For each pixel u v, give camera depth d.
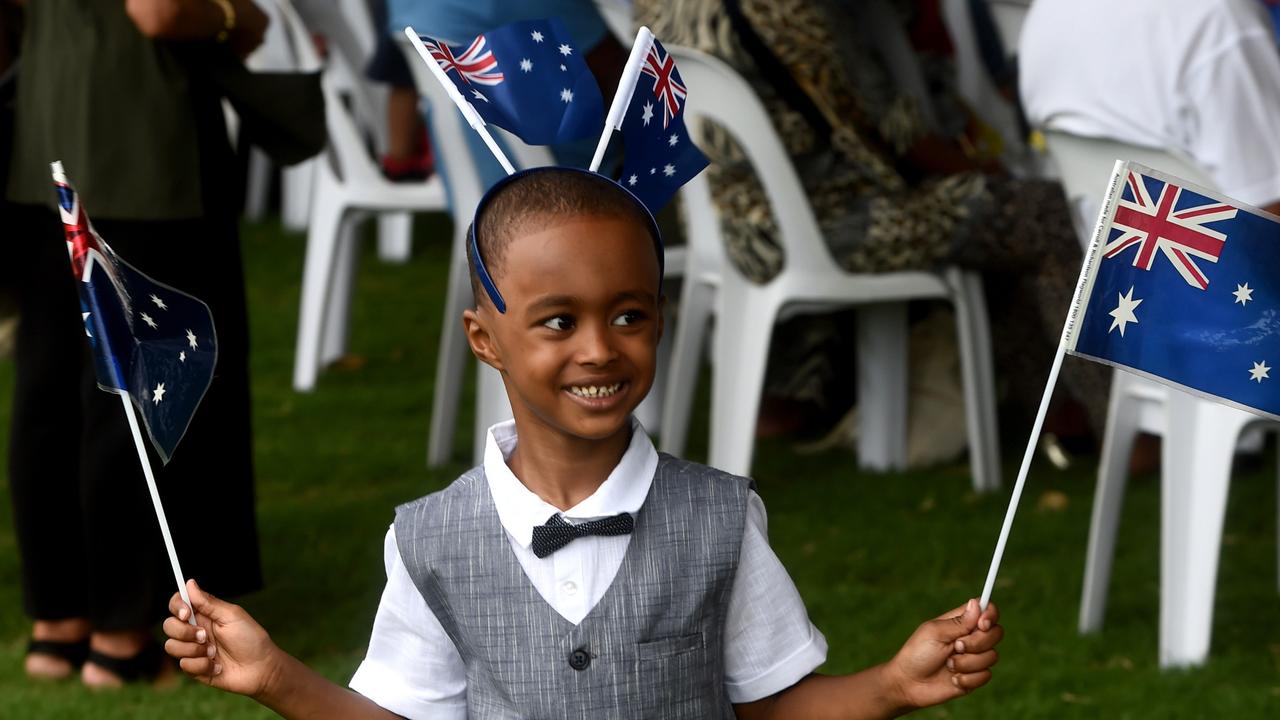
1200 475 4.55
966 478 6.61
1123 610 5.13
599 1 6.38
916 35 6.79
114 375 2.44
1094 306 2.39
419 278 10.67
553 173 2.34
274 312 9.75
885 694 2.39
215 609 2.38
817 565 5.60
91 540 4.55
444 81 2.46
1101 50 4.82
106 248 2.52
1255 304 2.43
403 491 6.54
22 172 4.54
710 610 2.43
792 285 5.83
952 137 6.73
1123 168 2.37
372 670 2.51
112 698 4.48
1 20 4.66
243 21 4.54
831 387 7.22
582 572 2.39
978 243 5.99
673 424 6.30
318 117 4.62
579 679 2.37
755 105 5.72
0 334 8.62
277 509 6.38
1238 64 4.62
